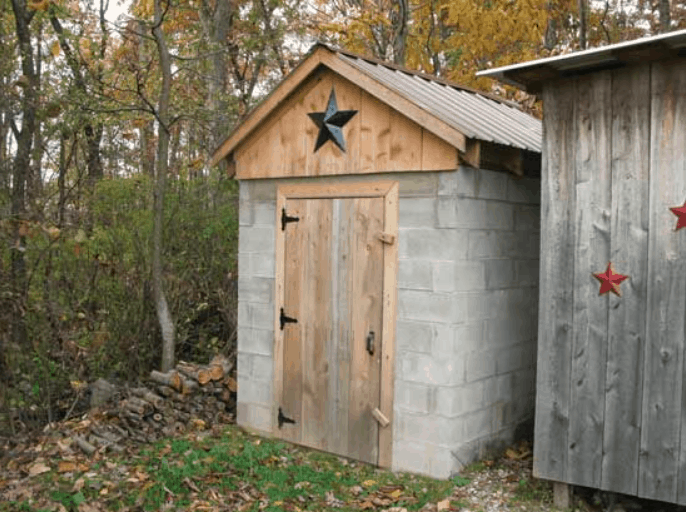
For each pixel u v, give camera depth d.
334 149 6.16
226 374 7.66
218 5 12.83
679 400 4.62
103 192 8.45
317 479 5.68
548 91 5.07
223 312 9.12
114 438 6.35
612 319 4.85
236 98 9.50
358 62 6.02
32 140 7.63
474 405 5.84
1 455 6.05
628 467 4.80
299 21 12.58
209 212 9.30
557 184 5.05
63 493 5.29
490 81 11.20
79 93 7.63
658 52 4.50
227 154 6.87
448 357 5.55
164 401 7.13
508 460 6.04
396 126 5.77
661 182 4.66
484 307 5.92
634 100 4.74
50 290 7.45
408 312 5.76
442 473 5.61
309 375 6.42
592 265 4.92
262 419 6.82
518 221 6.33
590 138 4.91
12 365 6.80
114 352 8.12
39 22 8.38
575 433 5.00
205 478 5.64
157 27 7.84
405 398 5.80
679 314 4.61
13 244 6.66
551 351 5.09
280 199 6.61
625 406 4.81
